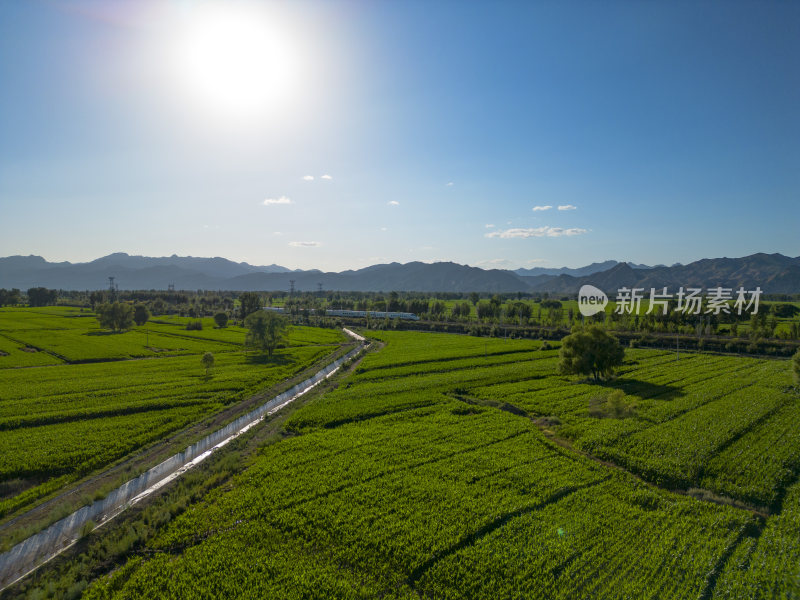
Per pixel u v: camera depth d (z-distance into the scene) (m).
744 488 38.41
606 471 42.09
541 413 61.97
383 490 38.12
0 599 26.98
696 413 58.44
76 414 59.03
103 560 30.56
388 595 25.95
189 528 33.41
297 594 26.14
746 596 25.33
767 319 143.25
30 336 136.50
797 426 53.47
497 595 25.94
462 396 71.31
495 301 192.75
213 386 75.06
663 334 129.62
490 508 34.97
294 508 35.47
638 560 28.66
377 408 63.53
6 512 36.69
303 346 129.12
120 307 156.00
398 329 180.50
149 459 47.62
